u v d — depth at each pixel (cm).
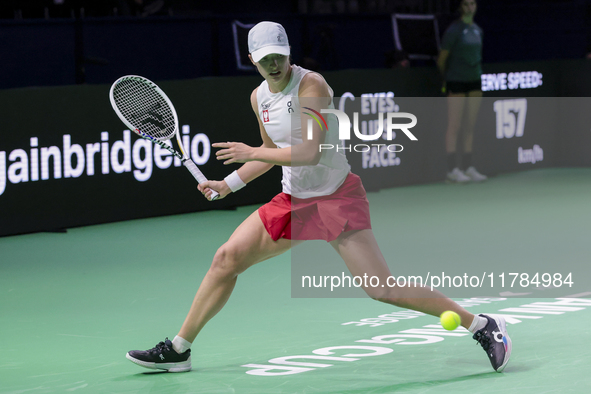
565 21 3127
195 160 1859
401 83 2258
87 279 1283
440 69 2331
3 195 1603
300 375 800
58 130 1658
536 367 806
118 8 2222
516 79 2589
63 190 1678
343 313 1059
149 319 1050
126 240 1590
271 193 2022
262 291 1190
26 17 2188
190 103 1838
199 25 2166
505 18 3170
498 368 787
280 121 792
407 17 2508
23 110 1605
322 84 773
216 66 2198
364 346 903
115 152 1748
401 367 820
